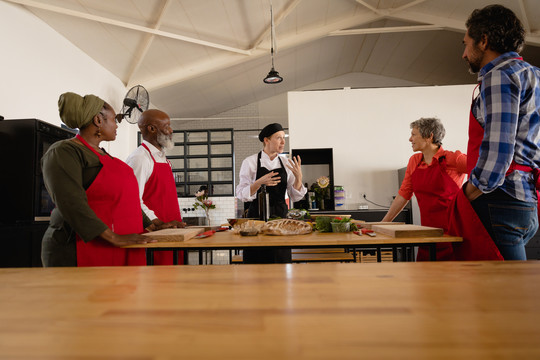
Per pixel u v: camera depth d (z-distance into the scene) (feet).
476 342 0.58
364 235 5.19
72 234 4.73
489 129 4.03
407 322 0.69
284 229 5.52
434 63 30.55
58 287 1.06
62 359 0.53
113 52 18.71
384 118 19.61
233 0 17.21
